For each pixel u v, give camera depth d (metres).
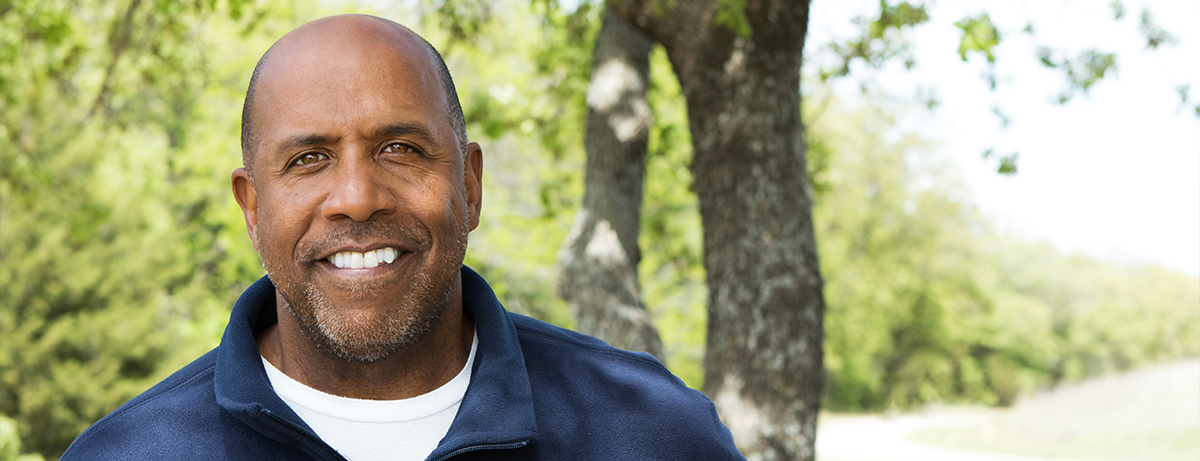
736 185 3.96
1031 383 45.06
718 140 3.95
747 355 3.96
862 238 31.06
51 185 7.79
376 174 1.14
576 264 5.59
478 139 7.75
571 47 7.08
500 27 8.66
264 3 7.09
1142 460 19.75
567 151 8.10
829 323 29.86
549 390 1.29
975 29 3.68
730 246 4.00
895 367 40.59
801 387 3.97
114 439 1.17
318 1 9.32
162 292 14.61
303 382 1.24
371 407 1.22
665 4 3.74
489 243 11.30
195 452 1.15
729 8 3.34
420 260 1.16
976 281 41.56
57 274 12.42
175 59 6.93
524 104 7.39
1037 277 55.12
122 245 13.32
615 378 1.34
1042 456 22.83
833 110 28.41
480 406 1.18
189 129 13.52
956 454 25.02
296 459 1.14
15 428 11.25
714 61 3.88
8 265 12.29
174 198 15.13
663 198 9.39
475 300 1.33
